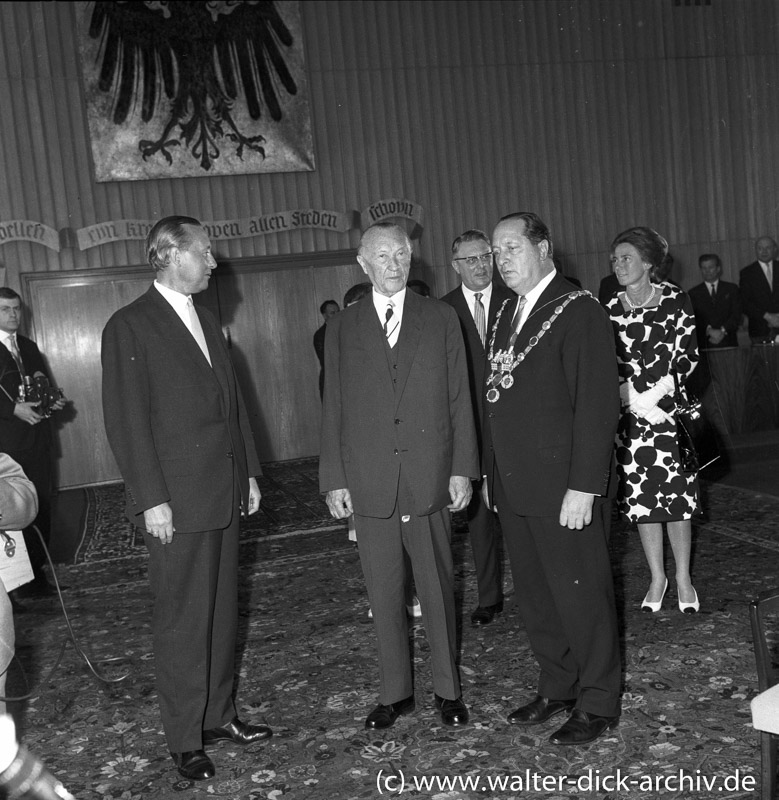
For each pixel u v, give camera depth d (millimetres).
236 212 9812
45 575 5320
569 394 2785
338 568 5176
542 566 2885
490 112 10375
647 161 10867
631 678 3273
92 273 9422
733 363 7883
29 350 5410
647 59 10781
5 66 9086
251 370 10070
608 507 2834
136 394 2723
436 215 10289
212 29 9492
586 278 10758
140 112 9375
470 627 3953
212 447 2816
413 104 10164
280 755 2895
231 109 9625
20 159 9172
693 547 4949
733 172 11125
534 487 2785
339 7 9898
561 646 2990
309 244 10078
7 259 9234
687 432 3912
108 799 2691
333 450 3080
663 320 3811
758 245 9008
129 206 9500
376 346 2965
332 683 3479
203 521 2773
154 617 2838
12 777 1587
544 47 10477
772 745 2057
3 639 2238
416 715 3115
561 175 10617
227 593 2947
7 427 5102
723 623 3764
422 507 2926
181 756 2830
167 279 2846
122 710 3365
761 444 7562
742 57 11016
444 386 2982
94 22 9203
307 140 9875
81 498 8820
